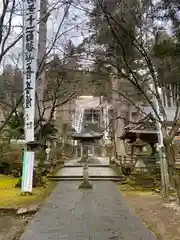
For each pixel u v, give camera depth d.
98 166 27.23
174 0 7.29
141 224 7.70
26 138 13.30
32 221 7.98
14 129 22.19
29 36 11.95
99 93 21.94
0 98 18.66
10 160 22.19
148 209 9.98
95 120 44.88
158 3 7.80
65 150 40.94
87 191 14.14
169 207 10.30
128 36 8.06
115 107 26.69
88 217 8.51
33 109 13.08
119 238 6.37
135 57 9.32
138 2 8.06
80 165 27.83
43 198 12.07
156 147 20.09
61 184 17.02
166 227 7.55
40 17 12.42
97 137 30.92
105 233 6.79
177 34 7.55
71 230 7.05
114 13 8.02
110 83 18.78
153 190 14.73
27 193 12.92
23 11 11.70
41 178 16.33
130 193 13.91
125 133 19.25
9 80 19.20
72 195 12.84
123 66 9.61
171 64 8.38
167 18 7.74
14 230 7.76
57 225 7.54
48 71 18.39
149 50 8.76
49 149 27.77
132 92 18.44
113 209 9.77
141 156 17.22
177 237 6.64
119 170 21.08
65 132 39.44
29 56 12.32
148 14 8.11
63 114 40.56
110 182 17.97
